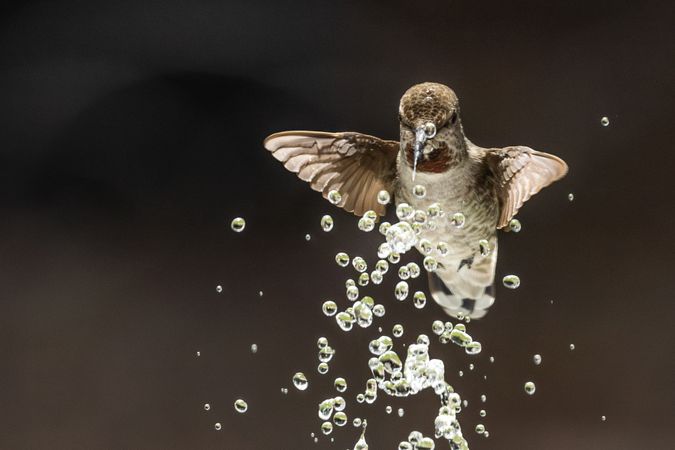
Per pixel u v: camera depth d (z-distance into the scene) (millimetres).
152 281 4809
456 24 4652
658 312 4242
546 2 4512
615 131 4473
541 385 3955
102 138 5203
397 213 3336
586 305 4340
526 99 4527
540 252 4496
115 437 3732
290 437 3705
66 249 5000
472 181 3338
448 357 4082
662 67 4426
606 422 3777
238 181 5078
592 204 4504
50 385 4059
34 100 5211
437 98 3326
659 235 4410
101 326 4477
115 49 5145
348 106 4844
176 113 5172
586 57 4484
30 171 5195
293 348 4289
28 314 4551
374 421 3684
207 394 4012
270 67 5008
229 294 4711
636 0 4430
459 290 3357
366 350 4188
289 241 4902
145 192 5141
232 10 5008
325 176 3352
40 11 5152
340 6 4855
